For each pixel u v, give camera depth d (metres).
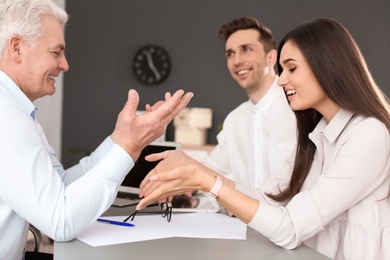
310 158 1.80
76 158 5.99
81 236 1.44
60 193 1.33
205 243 1.42
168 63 5.87
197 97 5.85
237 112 3.08
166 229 1.56
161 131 1.45
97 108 5.99
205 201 2.11
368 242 1.54
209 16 5.81
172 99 1.40
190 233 1.52
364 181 1.47
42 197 1.31
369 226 1.54
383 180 1.53
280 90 2.95
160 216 1.78
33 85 1.52
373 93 1.57
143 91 5.93
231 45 3.08
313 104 1.64
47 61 1.51
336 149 1.58
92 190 1.36
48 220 1.31
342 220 1.60
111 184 1.40
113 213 1.84
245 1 5.74
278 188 1.88
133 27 5.92
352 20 5.53
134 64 5.91
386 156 1.51
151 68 5.89
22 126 1.33
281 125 2.86
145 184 1.59
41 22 1.48
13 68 1.49
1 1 1.46
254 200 1.45
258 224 1.42
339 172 1.46
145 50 5.89
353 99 1.56
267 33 3.06
